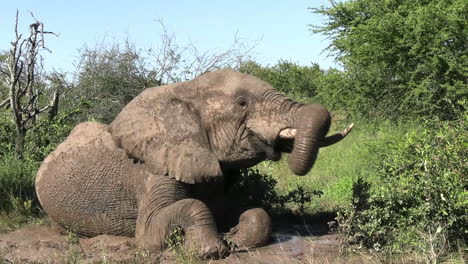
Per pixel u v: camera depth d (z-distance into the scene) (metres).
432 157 6.61
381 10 13.88
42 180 7.92
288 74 23.72
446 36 12.03
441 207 6.27
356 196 7.05
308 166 6.41
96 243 7.20
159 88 7.41
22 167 9.69
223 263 6.29
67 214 7.64
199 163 6.91
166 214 6.69
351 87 13.93
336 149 13.92
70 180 7.64
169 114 7.18
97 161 7.59
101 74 16.39
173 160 6.99
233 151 6.89
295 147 6.45
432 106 11.89
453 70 11.91
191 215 6.60
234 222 7.50
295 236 7.37
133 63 16.61
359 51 13.36
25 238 7.61
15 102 10.78
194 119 7.09
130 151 7.25
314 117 6.45
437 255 5.93
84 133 8.05
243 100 6.84
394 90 13.20
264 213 7.02
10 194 8.92
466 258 6.05
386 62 13.09
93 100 16.14
